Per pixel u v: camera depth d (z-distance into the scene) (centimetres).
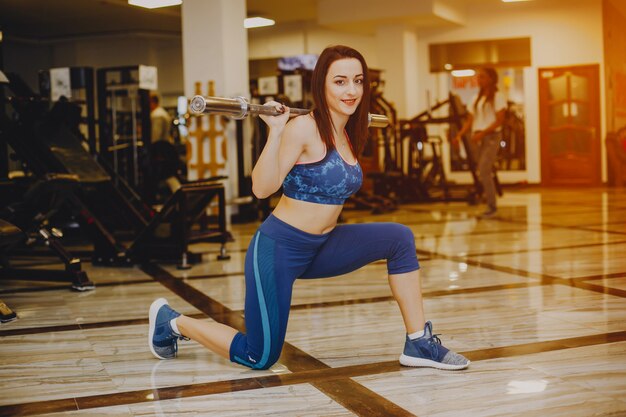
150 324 296
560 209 948
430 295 419
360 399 243
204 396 251
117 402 246
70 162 595
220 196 585
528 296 409
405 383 259
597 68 1400
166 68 1639
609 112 1401
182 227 545
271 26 1553
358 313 379
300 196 252
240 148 882
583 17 1402
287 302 260
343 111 251
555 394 243
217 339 275
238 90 885
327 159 249
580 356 287
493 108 840
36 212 494
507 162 1473
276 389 256
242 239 727
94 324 370
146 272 538
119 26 1527
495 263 529
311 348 311
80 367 291
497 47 1442
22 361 301
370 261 273
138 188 814
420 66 1480
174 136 1163
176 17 1437
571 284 441
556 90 1431
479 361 284
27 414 237
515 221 815
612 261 522
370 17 1293
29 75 1636
